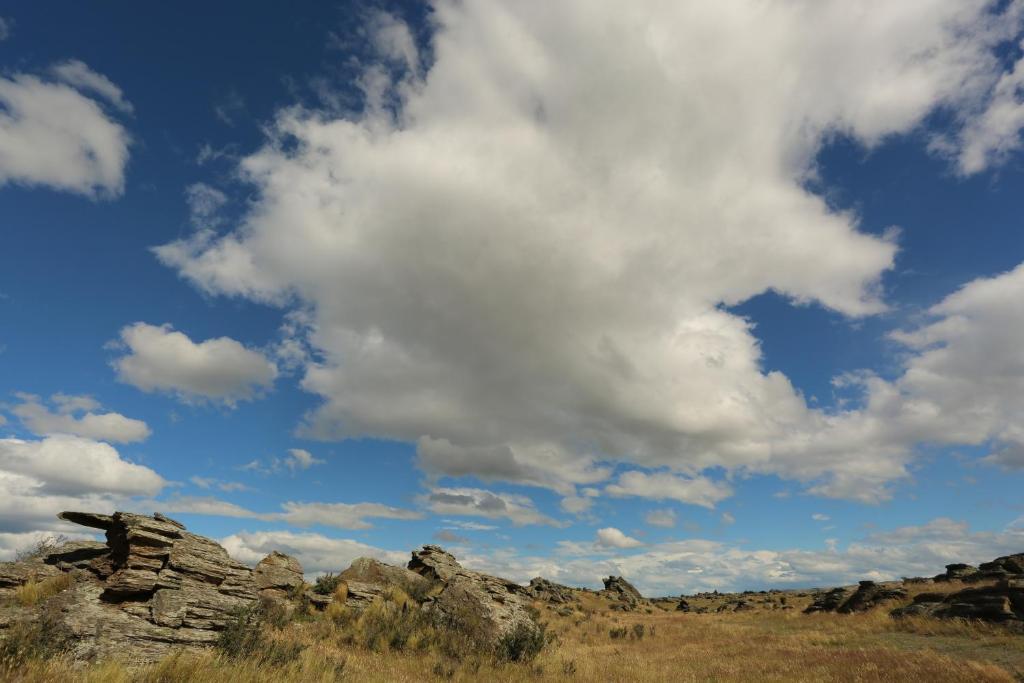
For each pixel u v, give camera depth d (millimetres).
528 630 23406
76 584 16047
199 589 17109
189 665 11727
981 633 24078
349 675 14609
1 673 9812
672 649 28953
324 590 27766
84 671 10383
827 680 17156
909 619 29188
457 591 26406
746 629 37562
